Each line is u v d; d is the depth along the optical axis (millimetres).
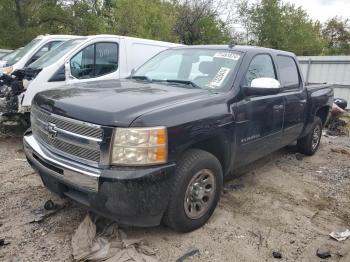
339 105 10180
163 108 3254
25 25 27328
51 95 3637
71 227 3596
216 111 3678
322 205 4602
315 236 3824
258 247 3529
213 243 3510
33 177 4816
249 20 37000
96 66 7254
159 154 3068
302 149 6652
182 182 3320
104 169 2992
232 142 3949
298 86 5746
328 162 6527
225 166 4055
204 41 29234
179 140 3225
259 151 4648
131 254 3135
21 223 3639
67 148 3264
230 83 4094
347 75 14523
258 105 4367
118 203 2967
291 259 3396
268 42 37469
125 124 2977
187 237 3562
